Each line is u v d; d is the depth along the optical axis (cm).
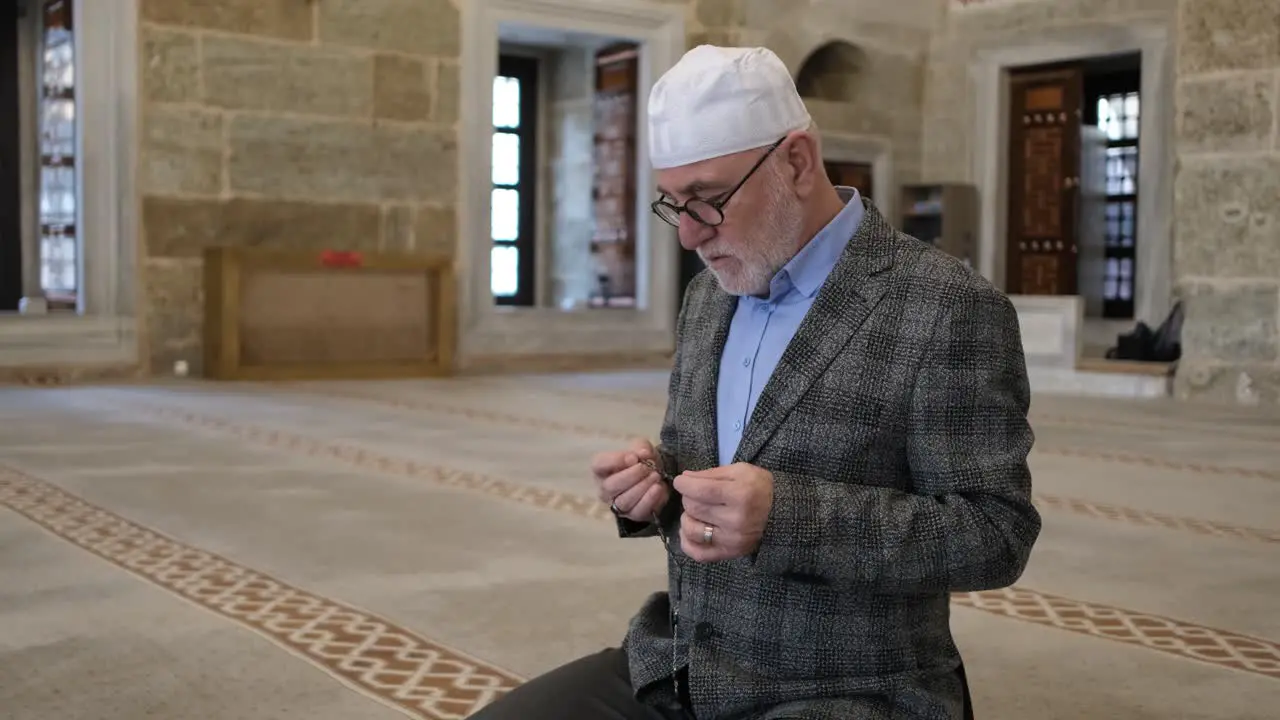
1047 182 1562
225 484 606
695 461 197
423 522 527
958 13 1599
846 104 1563
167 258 1177
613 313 1447
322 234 1253
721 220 183
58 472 629
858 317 182
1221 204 1140
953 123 1609
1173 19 1422
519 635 367
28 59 1398
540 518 540
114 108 1150
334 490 597
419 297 1259
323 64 1243
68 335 1139
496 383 1205
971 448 176
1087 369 1219
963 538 171
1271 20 1102
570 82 1653
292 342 1188
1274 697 325
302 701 306
